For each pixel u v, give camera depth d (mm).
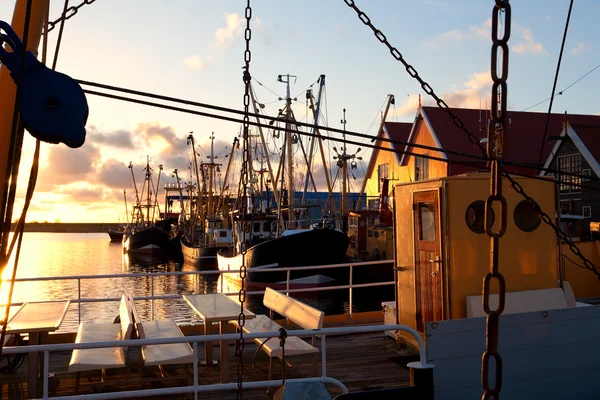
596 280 11773
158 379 5832
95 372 6797
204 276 51219
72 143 3154
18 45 3057
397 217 7742
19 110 3037
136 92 4395
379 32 5188
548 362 5348
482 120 37750
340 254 33969
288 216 42438
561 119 39125
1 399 5887
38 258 82688
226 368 6180
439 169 36406
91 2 4574
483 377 2074
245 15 4172
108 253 100375
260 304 31750
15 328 5824
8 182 2840
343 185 47281
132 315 5938
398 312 7758
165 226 97562
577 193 31797
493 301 6453
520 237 6715
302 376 6477
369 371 6621
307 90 41188
